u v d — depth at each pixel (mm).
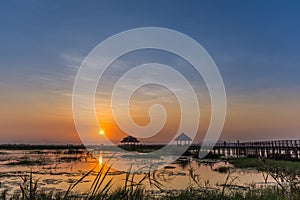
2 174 22031
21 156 48438
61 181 17703
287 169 6602
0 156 48500
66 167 28891
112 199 4719
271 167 6703
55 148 97938
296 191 6023
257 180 18688
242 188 12461
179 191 11469
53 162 35875
